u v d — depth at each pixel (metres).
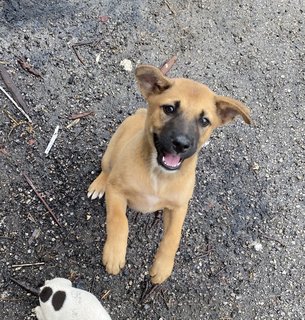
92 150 0.74
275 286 0.70
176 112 0.57
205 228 0.72
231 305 0.68
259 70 0.86
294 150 0.80
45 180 0.71
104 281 0.67
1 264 0.65
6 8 0.82
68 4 0.84
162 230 0.71
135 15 0.86
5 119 0.74
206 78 0.83
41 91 0.77
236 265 0.71
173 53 0.84
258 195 0.76
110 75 0.80
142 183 0.61
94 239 0.69
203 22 0.88
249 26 0.89
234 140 0.79
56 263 0.66
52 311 0.59
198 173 0.76
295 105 0.84
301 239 0.74
